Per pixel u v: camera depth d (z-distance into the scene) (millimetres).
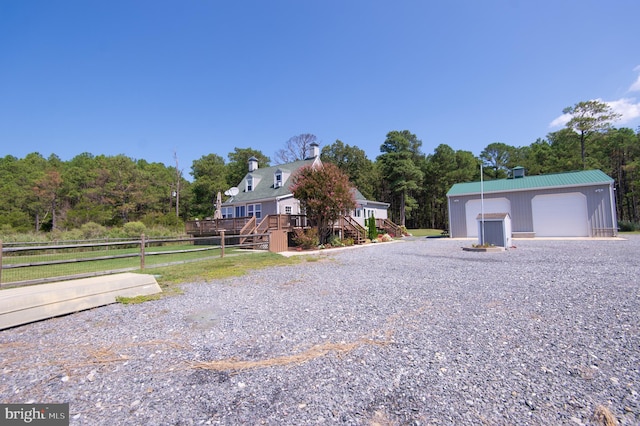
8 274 8719
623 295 4742
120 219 33531
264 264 9555
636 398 2104
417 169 37219
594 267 7242
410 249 13281
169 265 9375
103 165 36406
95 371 2770
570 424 1850
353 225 18953
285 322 4020
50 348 3320
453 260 9406
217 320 4176
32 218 32938
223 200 37312
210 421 1993
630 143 31094
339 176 16047
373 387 2383
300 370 2703
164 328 3900
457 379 2461
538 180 18703
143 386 2490
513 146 41969
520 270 7250
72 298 4664
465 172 39688
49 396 2355
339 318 4129
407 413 2027
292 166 23562
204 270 8430
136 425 1964
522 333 3395
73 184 35281
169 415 2074
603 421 1865
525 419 1916
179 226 31312
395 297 5145
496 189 19141
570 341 3133
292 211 20750
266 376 2611
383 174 38281
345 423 1939
